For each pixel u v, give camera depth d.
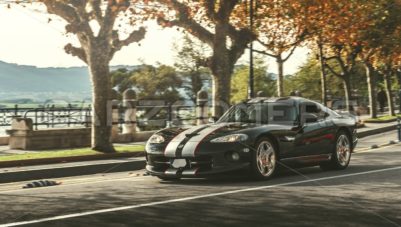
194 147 8.08
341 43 25.53
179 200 6.72
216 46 17.23
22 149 15.45
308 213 5.88
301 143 9.23
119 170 11.95
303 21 22.88
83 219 5.59
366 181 8.39
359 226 5.27
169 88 43.59
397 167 10.41
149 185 8.23
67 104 20.03
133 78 44.16
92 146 13.96
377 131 23.02
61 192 7.55
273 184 8.12
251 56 20.14
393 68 34.25
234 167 8.09
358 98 47.31
